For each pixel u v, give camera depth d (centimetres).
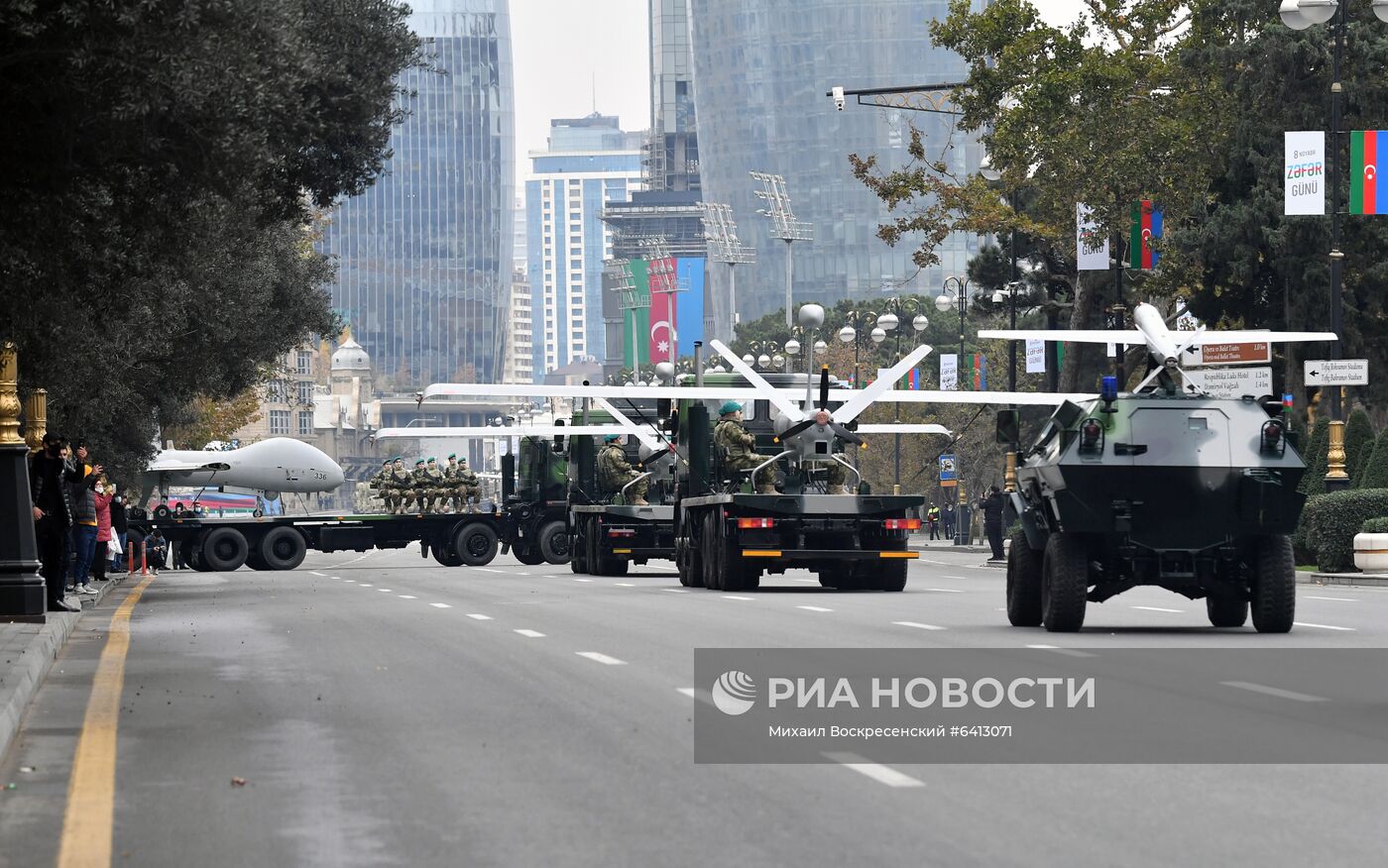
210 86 4612
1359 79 16500
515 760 3488
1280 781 3166
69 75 4556
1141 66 16150
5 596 7112
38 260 5275
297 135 5175
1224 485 6481
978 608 8069
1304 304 16750
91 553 10262
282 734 3938
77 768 3500
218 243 7869
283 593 11294
